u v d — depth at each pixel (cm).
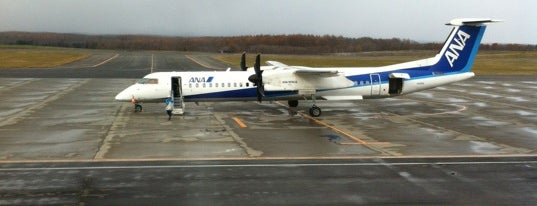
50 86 5400
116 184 1616
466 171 1812
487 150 2198
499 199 1484
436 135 2581
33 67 8788
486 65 11006
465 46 3550
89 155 2044
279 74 3334
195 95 3397
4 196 1481
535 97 4678
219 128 2756
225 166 1867
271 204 1428
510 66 10631
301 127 2817
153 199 1464
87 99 4194
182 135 2530
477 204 1438
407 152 2145
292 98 3406
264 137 2488
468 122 3056
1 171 1772
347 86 3400
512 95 4869
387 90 3481
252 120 3070
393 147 2256
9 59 10850
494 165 1909
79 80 6241
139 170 1798
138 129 2706
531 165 1914
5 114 3278
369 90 3450
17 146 2228
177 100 3388
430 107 3853
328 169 1831
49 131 2630
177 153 2092
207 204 1424
